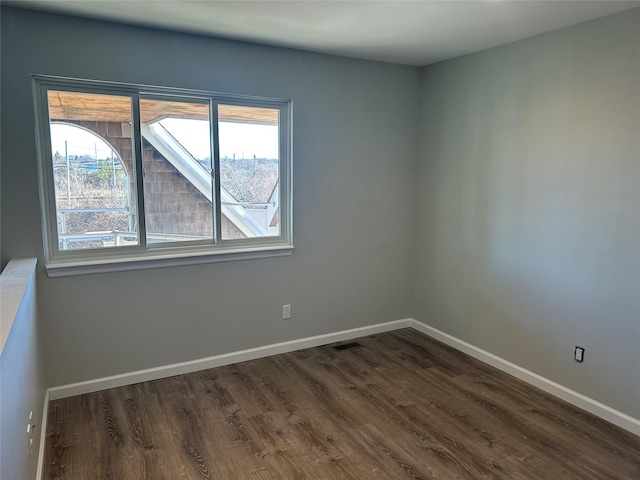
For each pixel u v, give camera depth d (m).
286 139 3.47
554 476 2.17
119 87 2.83
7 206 2.56
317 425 2.59
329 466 2.23
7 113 2.50
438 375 3.25
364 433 2.51
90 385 2.92
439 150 3.81
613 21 2.50
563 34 2.76
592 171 2.66
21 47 2.49
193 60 2.96
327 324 3.83
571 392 2.86
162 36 2.85
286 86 3.33
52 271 2.70
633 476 2.18
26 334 1.93
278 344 3.61
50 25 2.54
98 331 2.91
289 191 3.52
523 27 2.75
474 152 3.47
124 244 2.98
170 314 3.13
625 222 2.51
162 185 3.07
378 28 2.79
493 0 2.30
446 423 2.62
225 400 2.85
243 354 3.45
